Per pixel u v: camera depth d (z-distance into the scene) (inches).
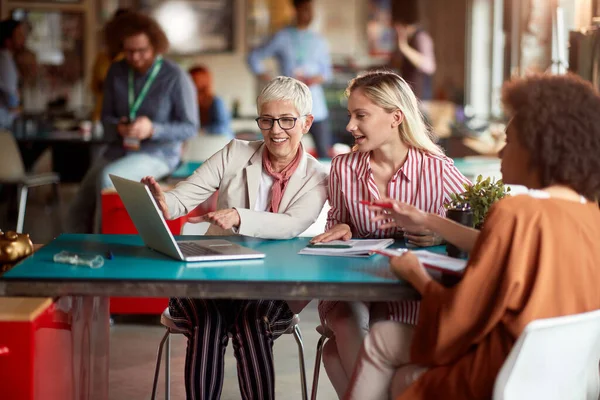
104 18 548.4
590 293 94.0
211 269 106.7
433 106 391.2
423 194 127.3
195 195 135.6
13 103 347.9
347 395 106.0
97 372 127.4
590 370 101.0
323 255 116.5
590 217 95.7
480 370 93.0
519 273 91.2
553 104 95.2
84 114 512.4
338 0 565.6
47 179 303.4
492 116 394.3
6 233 118.9
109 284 100.7
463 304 93.1
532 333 86.0
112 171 214.8
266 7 567.2
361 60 565.6
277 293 100.0
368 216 129.1
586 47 163.5
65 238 128.2
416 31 394.9
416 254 109.1
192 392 116.3
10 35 343.3
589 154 94.6
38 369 98.1
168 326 126.3
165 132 223.5
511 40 344.8
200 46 569.0
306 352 180.1
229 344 182.5
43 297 102.5
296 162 135.1
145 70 225.9
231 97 569.9
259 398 119.0
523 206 93.4
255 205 135.1
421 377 96.3
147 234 116.7
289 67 358.3
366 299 99.7
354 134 126.2
